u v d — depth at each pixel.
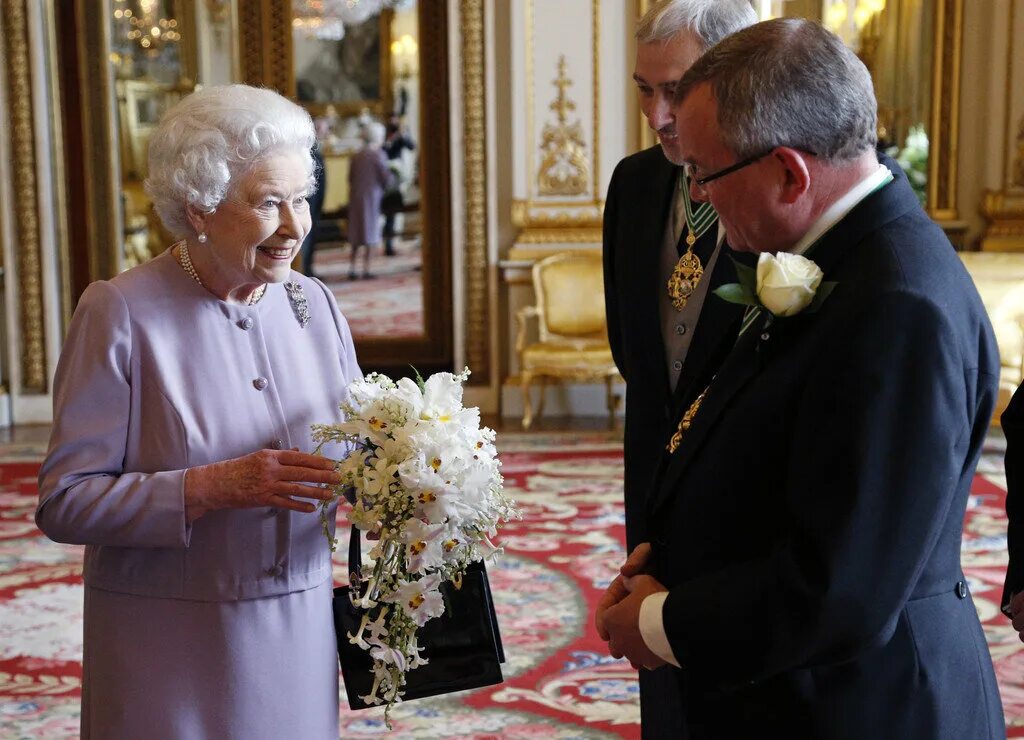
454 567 1.95
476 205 8.28
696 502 1.65
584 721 3.47
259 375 2.05
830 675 1.55
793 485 1.49
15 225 8.30
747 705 1.63
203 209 1.90
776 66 1.50
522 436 7.56
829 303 1.52
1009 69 7.98
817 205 1.57
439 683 2.11
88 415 1.94
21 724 3.45
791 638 1.44
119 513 1.89
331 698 2.13
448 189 9.17
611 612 1.67
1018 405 1.93
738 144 1.52
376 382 2.00
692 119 1.56
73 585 4.79
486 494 1.88
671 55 2.08
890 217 1.55
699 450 1.66
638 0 8.08
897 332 1.43
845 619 1.41
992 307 7.03
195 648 1.98
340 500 2.10
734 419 1.60
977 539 5.21
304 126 1.96
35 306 8.34
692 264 2.23
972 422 1.52
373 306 9.32
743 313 1.95
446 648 2.11
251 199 1.90
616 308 2.52
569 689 3.70
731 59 1.53
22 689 3.73
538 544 5.25
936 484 1.41
